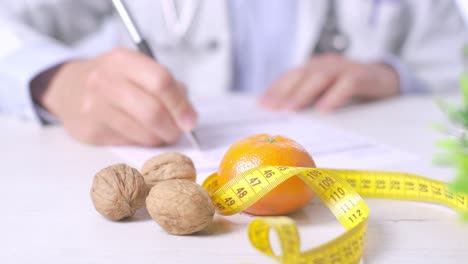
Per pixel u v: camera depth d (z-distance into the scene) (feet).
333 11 6.91
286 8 6.93
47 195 2.66
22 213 2.40
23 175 3.03
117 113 3.61
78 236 2.13
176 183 2.14
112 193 2.21
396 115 4.81
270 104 5.14
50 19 6.73
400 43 7.05
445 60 6.57
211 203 2.13
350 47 6.95
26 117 4.63
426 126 4.28
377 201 2.57
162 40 6.52
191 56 6.62
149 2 6.48
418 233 2.17
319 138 3.83
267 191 2.17
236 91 7.20
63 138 4.01
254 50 7.07
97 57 4.54
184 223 2.05
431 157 3.29
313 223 2.28
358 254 1.86
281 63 7.09
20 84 4.50
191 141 3.77
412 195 2.56
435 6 6.68
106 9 7.12
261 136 2.51
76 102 3.97
